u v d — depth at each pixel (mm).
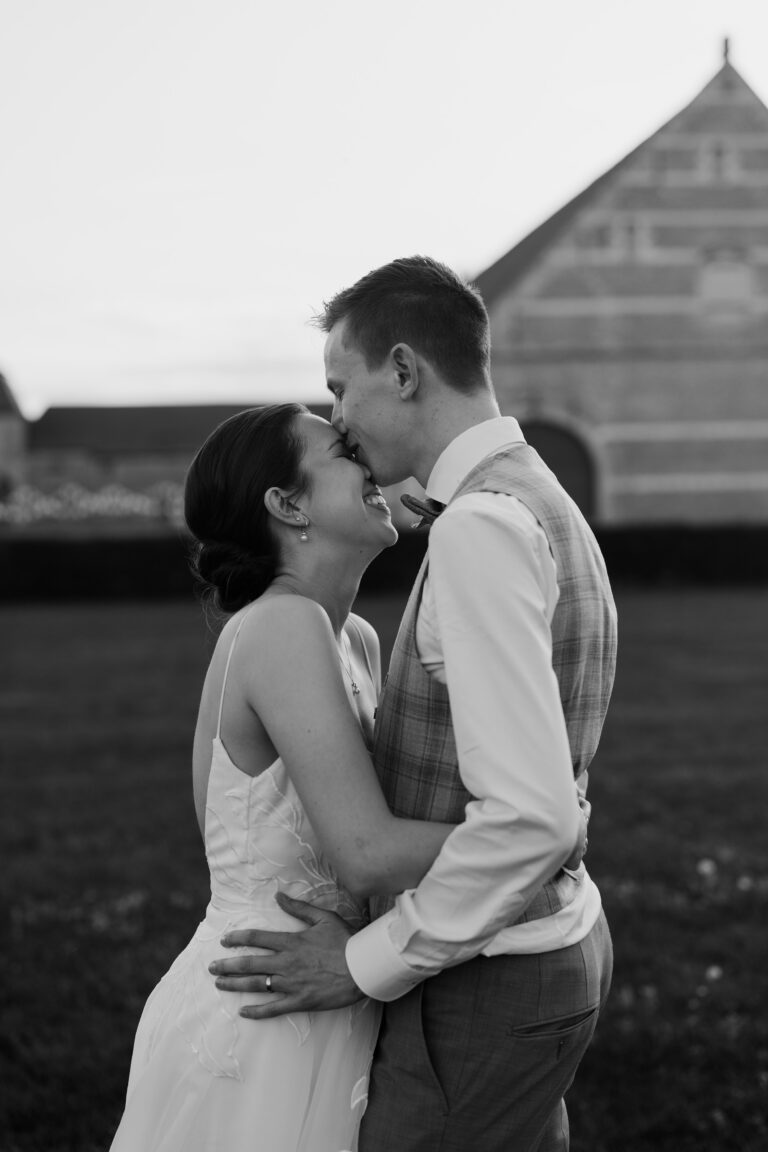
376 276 1934
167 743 8453
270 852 1931
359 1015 1921
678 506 23547
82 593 22906
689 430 23516
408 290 1896
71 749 8305
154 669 12383
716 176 23391
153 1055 1966
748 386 23516
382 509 2070
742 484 23516
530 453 1912
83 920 4867
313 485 2033
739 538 22297
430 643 1812
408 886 1784
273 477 2029
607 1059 3631
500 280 24312
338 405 2059
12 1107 3359
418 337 1881
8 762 7930
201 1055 1906
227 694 1936
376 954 1774
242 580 2061
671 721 9031
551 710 1663
